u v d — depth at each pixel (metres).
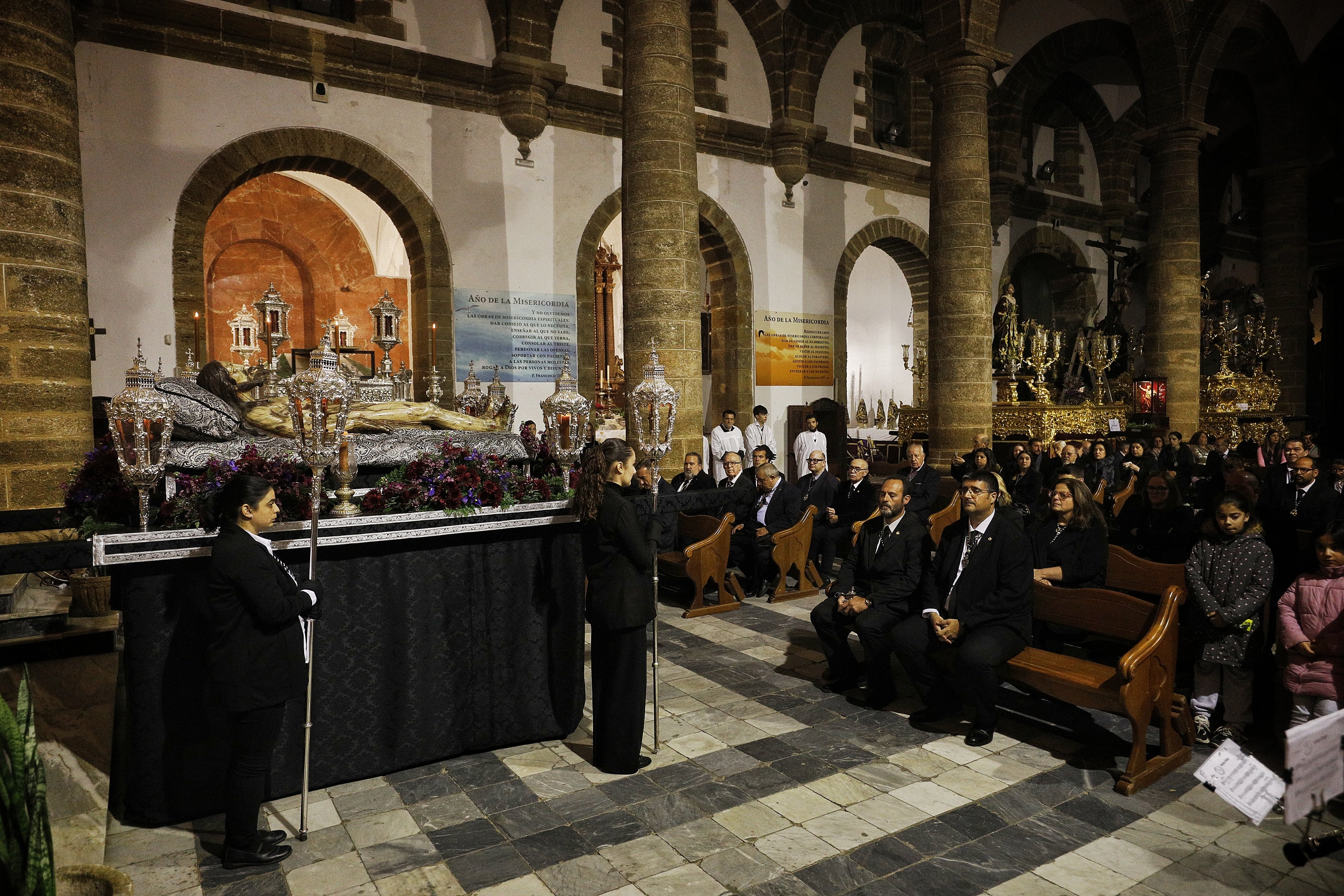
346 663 4.18
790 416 15.48
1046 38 17.88
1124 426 15.09
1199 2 14.76
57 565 3.51
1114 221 22.30
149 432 3.72
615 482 4.29
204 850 3.61
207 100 9.94
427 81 11.45
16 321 6.12
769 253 15.10
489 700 4.64
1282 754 4.43
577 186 12.78
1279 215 19.97
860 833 3.70
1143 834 3.68
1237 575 4.39
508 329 12.20
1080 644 6.20
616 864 3.46
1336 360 26.14
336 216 17.20
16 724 2.26
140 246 9.56
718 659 6.27
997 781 4.21
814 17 14.86
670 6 9.23
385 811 3.94
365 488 4.84
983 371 11.65
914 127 17.80
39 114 6.21
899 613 5.28
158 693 3.76
